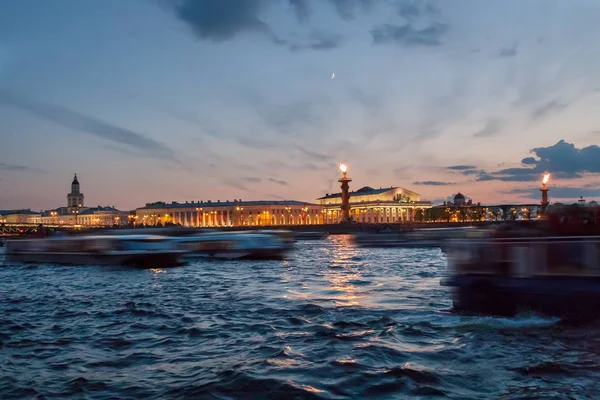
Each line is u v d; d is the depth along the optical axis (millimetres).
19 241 54094
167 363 12570
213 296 24625
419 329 15250
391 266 41031
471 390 10125
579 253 14555
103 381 11219
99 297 25250
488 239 16172
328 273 36219
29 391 10664
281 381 10750
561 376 10727
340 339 14414
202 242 55125
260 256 54031
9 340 15430
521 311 15391
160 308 21078
